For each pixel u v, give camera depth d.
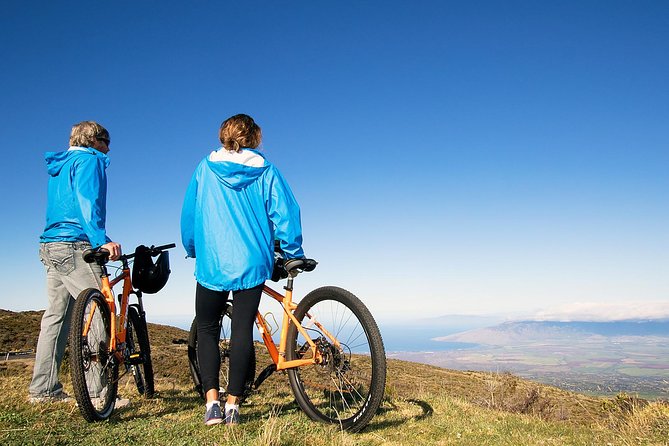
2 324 28.94
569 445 3.89
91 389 3.62
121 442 3.00
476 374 40.75
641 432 4.64
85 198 4.04
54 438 2.99
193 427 3.38
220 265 3.33
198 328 3.59
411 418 4.24
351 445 3.08
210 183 3.48
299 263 3.54
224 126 3.57
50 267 4.35
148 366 4.64
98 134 4.42
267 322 3.76
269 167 3.57
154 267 4.37
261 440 2.86
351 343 3.42
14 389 4.83
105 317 3.79
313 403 3.93
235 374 3.39
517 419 4.74
